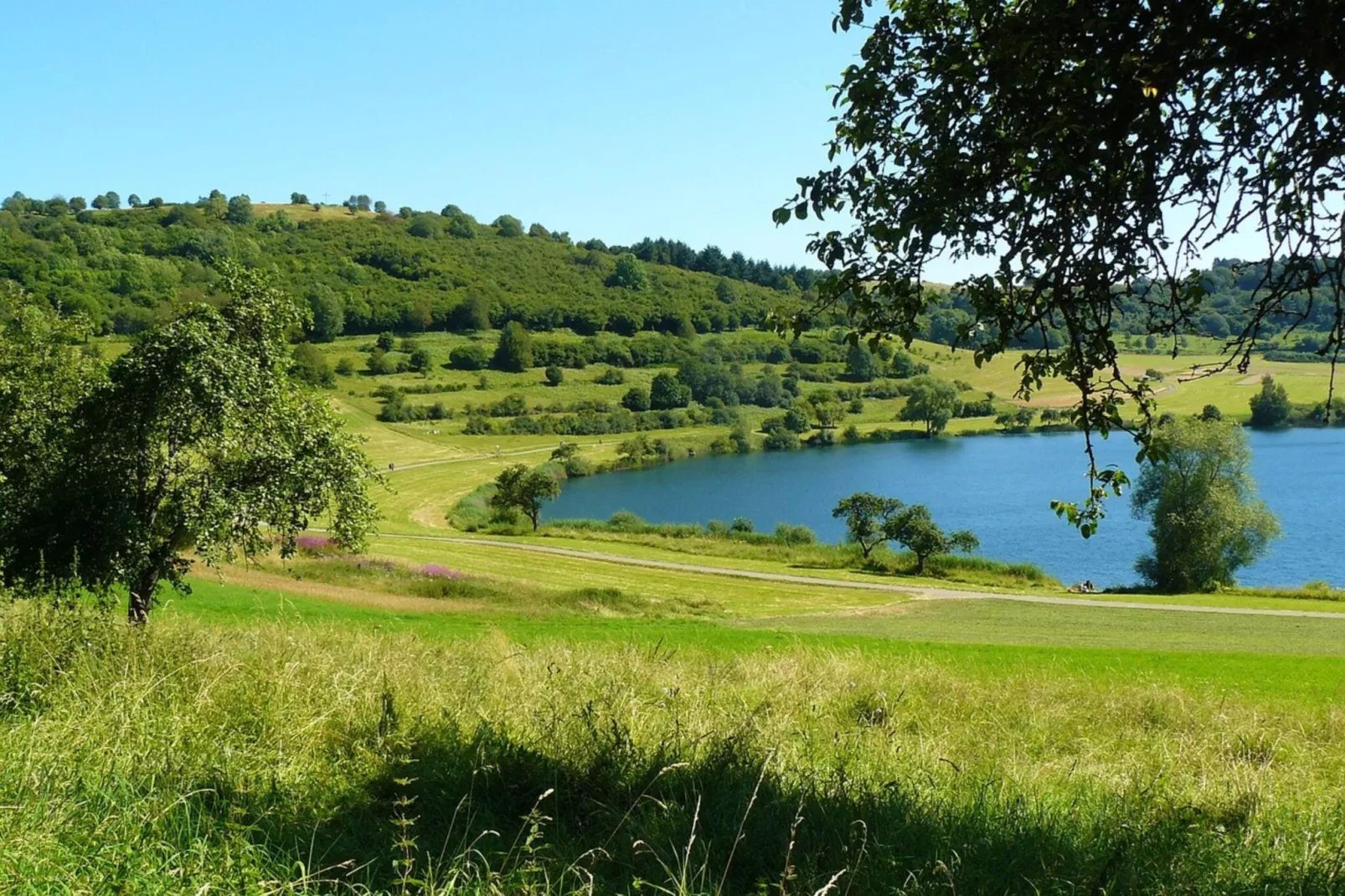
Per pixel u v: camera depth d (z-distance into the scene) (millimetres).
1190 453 63625
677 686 8164
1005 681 13383
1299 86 4957
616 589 51781
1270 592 61281
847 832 4570
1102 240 5512
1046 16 4996
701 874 3930
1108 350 5746
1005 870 4285
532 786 5266
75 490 14992
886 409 172875
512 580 47031
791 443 151500
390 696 6547
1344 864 4609
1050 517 93125
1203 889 4281
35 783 4453
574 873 4016
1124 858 4414
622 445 139000
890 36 5816
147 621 8945
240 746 5535
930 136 5688
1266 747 8742
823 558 72188
